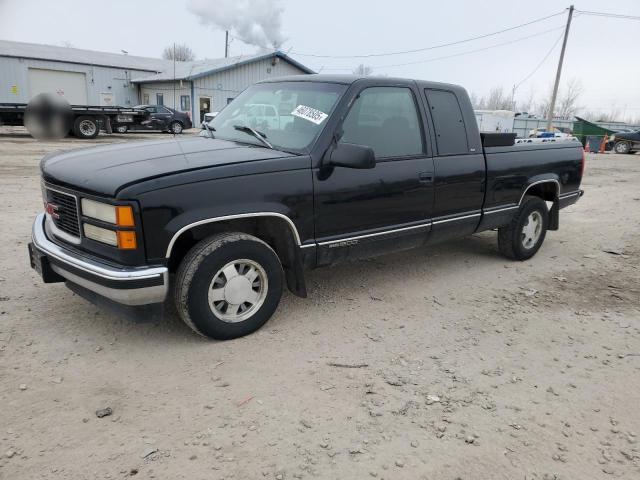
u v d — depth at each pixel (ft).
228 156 12.15
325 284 16.70
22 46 127.95
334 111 13.32
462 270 18.93
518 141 19.34
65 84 124.98
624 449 9.27
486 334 13.61
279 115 14.29
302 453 8.72
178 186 10.80
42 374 10.66
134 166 11.29
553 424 9.89
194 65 136.87
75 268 11.10
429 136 15.53
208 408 9.80
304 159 12.60
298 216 12.60
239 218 11.87
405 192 14.78
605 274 19.29
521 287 17.42
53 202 12.33
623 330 14.29
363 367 11.59
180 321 13.35
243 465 8.38
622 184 47.37
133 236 10.46
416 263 19.51
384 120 14.49
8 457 8.28
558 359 12.46
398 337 13.16
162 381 10.63
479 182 17.02
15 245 18.97
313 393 10.47
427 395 10.59
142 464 8.28
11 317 13.09
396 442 9.12
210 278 11.60
